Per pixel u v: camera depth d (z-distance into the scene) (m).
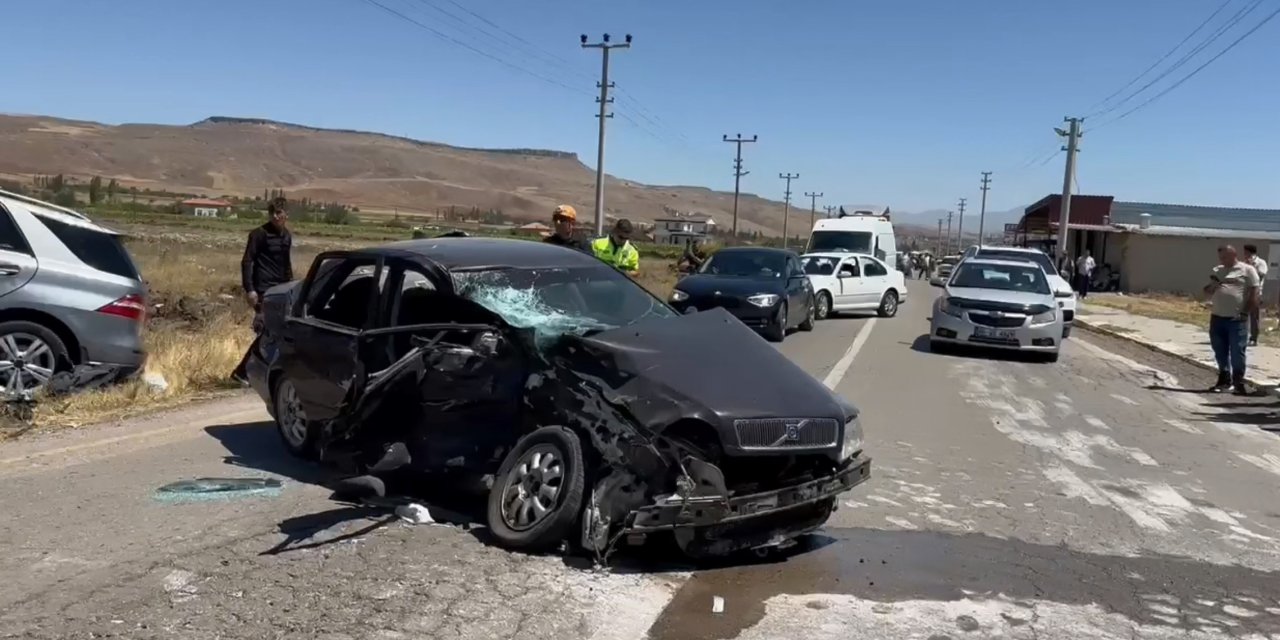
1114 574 5.62
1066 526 6.58
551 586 4.98
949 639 4.60
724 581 5.25
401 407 6.09
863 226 30.00
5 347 8.47
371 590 4.80
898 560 5.72
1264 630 4.85
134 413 8.83
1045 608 5.04
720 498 5.05
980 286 17.50
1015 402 12.01
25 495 6.23
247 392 10.12
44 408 8.40
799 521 5.72
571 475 5.25
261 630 4.30
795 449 5.42
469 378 5.85
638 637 4.48
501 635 4.39
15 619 4.33
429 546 5.47
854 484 5.80
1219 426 10.90
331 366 6.65
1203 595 5.32
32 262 8.59
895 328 21.95
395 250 6.80
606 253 11.27
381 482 5.88
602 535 5.16
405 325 6.40
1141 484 7.91
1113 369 16.14
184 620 4.37
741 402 5.36
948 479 7.79
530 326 5.83
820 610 4.89
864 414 10.63
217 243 46.72
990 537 6.25
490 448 5.84
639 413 5.23
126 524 5.71
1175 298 41.78
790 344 17.64
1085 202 52.28
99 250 9.16
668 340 5.90
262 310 8.05
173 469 7.02
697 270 19.42
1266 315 27.59
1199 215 57.34
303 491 6.55
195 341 11.68
